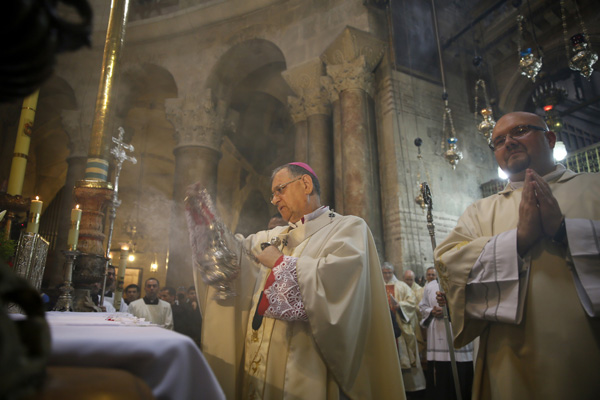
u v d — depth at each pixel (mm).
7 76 646
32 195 17344
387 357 2039
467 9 12344
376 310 2127
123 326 1313
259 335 1963
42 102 15250
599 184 2027
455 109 10719
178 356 905
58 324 1187
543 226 1863
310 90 10266
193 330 7363
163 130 17953
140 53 12969
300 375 1801
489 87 11664
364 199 8383
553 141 2279
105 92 3572
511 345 1878
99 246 3053
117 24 3801
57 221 17953
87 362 824
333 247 2055
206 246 1987
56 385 630
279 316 1842
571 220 1822
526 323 1851
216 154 11938
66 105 15312
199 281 2182
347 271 1906
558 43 10469
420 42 10641
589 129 14016
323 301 1797
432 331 5863
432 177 9508
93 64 12914
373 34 9742
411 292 6625
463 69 11391
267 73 14375
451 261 2107
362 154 8695
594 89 14422
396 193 8891
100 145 3418
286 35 11070
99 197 3109
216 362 1975
